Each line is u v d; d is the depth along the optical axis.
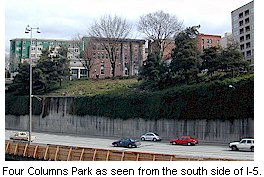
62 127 58.41
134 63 96.31
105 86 65.62
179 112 44.69
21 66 68.44
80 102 56.47
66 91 65.56
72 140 46.59
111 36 78.75
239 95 39.25
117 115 51.47
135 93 50.94
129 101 50.53
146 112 48.44
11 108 67.25
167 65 56.38
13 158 31.45
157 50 67.88
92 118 54.66
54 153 28.09
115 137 50.81
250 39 85.81
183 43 52.72
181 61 50.97
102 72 100.69
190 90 44.00
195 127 43.00
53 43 127.38
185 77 52.41
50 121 60.22
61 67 68.00
